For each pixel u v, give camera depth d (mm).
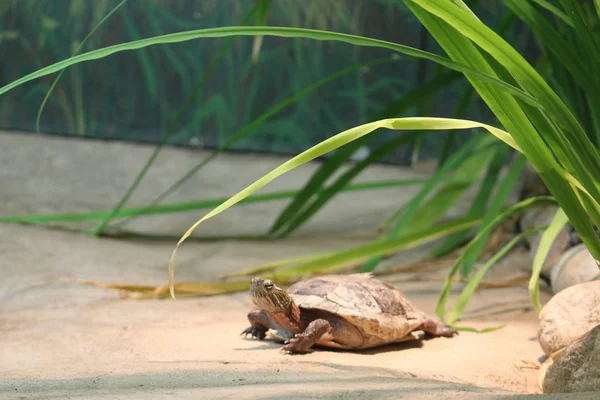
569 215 1465
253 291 1666
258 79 4215
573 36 1792
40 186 3301
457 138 4090
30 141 3961
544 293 2049
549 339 1658
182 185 3539
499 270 2227
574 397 1375
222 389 1453
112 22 4172
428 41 4090
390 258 2391
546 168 1450
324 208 3289
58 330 1775
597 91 1521
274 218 3105
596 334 1481
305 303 1685
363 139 2146
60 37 4172
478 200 2184
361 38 1390
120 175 3607
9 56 4172
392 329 1685
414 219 2230
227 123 4238
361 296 1700
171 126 2205
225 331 1779
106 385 1496
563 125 1437
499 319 1907
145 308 1933
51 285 2049
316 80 4203
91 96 4215
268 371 1539
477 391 1481
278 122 4230
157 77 4227
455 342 1760
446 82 2088
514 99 1435
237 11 4164
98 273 2176
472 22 1399
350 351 1688
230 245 2605
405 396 1416
